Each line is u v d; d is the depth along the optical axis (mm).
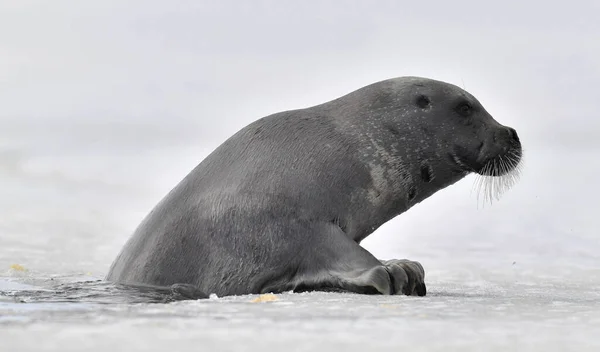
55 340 19906
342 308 26141
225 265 34250
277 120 36969
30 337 20328
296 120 36906
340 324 22641
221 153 36438
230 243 34281
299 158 35562
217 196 35031
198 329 21688
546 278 47312
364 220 36438
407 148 36875
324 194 35094
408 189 37312
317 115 37219
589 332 21766
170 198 36281
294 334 20984
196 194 35562
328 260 33594
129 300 30875
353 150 36188
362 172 36031
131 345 19328
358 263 33188
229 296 32125
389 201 36938
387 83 38125
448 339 20531
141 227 36719
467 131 37125
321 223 34469
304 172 35250
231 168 35656
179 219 35281
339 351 18969
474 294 36938
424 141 36938
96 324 22484
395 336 20844
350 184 35719
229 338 20344
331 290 33000
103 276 42969
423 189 37719
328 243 33906
